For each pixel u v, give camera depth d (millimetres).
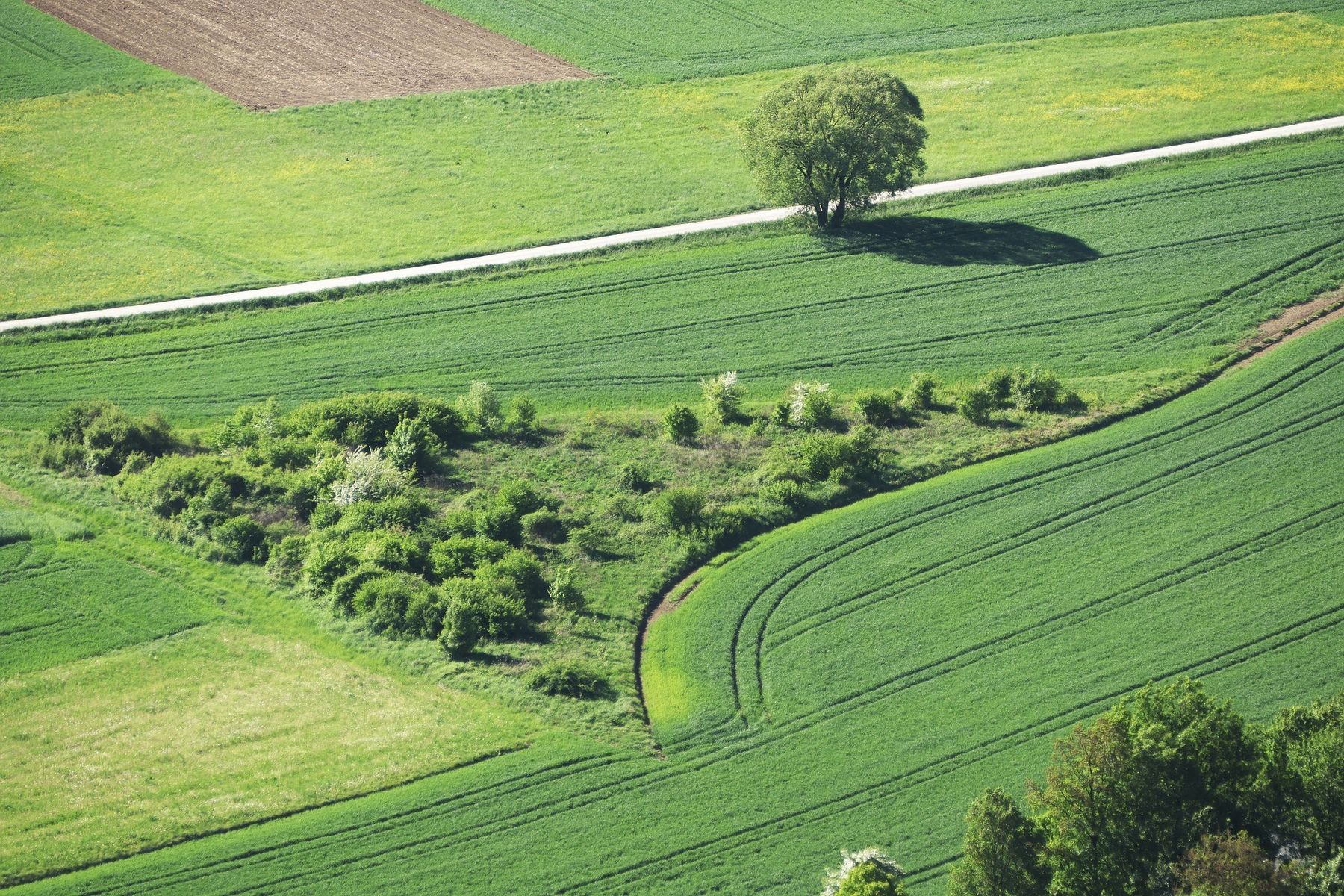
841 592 83500
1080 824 58438
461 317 118625
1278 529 86562
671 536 89000
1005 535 87562
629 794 69438
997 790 60562
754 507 91625
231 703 76188
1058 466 94375
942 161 141750
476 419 102625
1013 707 74000
